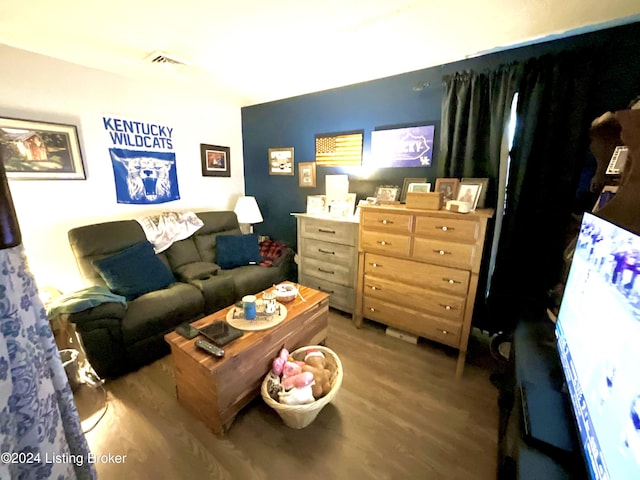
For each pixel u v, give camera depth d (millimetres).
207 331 1574
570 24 1674
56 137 2238
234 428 1516
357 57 2152
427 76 2361
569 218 1882
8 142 2020
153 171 2900
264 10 1521
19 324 622
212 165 3455
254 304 1734
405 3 1461
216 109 3402
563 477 812
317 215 2816
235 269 2877
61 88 2236
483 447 1420
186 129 3141
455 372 1970
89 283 2215
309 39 1863
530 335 1522
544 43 1891
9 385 595
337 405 1673
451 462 1344
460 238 1887
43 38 1851
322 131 3072
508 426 1228
